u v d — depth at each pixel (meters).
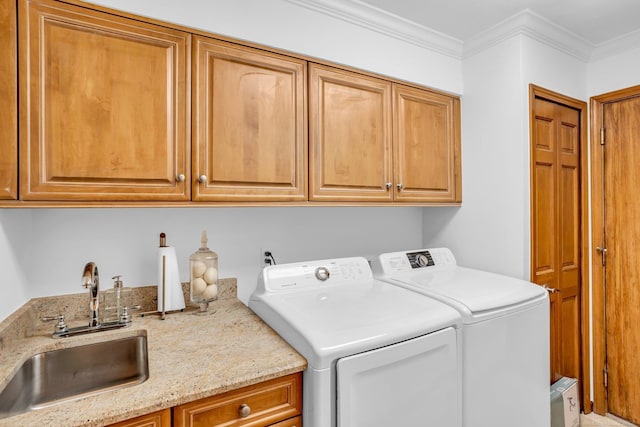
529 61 1.87
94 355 1.25
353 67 1.74
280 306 1.32
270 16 1.50
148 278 1.60
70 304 1.43
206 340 1.21
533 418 1.57
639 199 2.01
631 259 2.04
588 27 1.91
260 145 1.47
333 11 1.66
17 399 1.04
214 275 1.54
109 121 1.19
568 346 2.09
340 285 1.64
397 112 1.90
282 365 1.02
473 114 2.10
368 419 1.06
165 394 0.87
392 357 1.10
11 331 1.13
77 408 0.82
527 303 1.53
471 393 1.33
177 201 1.30
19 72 1.06
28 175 1.07
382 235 2.30
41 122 1.09
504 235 1.93
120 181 1.21
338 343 1.03
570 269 2.11
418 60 1.97
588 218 2.19
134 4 1.23
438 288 1.57
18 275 1.25
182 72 1.31
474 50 2.07
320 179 1.63
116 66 1.20
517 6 1.72
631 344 2.05
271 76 1.51
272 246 1.90
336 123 1.68
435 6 1.71
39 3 1.09
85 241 1.48
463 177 2.17
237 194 1.42
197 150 1.34
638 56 1.98
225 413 0.96
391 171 1.86
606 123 2.14
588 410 2.18
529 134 1.86
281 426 1.03
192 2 1.33
